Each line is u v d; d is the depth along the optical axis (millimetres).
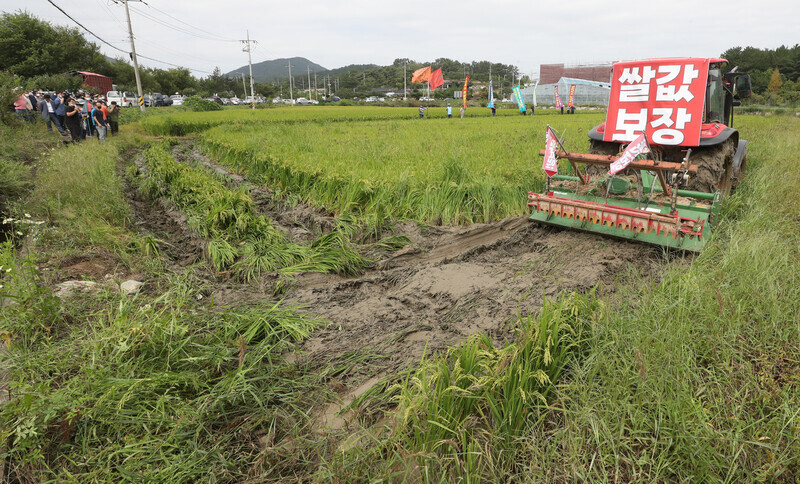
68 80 40281
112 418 3092
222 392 3449
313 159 11672
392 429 3039
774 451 2844
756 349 3709
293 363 3969
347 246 6621
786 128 21156
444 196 8289
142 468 2846
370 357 4043
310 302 5191
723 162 7020
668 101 6645
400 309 4977
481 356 3488
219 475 2863
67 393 3092
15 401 2938
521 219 7859
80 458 2875
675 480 2818
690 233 5672
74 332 3969
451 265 6070
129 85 74062
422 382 3109
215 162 15969
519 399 3127
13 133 15562
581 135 16875
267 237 6867
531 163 10914
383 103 77250
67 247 6109
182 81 89062
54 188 8250
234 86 108000
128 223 7934
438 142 15828
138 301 4703
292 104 81250
